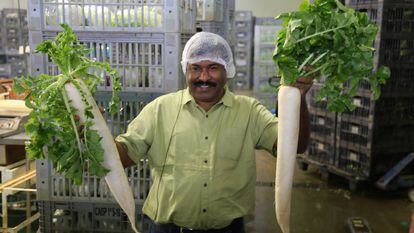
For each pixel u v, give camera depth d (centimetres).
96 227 225
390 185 410
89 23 204
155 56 206
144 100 211
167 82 207
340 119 436
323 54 138
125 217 222
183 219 169
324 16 137
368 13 404
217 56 160
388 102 410
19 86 145
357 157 426
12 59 670
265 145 174
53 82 152
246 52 935
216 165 166
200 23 336
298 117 146
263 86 764
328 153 458
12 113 272
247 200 175
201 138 166
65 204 223
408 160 419
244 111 171
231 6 423
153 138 173
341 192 424
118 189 156
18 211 344
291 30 134
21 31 665
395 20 394
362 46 139
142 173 219
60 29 204
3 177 264
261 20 775
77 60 152
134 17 202
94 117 151
